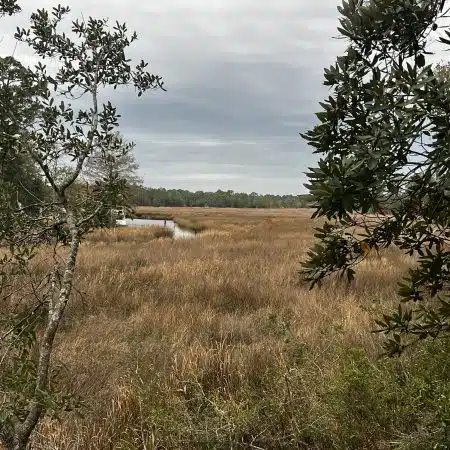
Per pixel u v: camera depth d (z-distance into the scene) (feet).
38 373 5.92
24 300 12.00
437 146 4.61
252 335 18.89
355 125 5.13
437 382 9.11
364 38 5.21
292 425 10.41
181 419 10.64
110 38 7.72
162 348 16.60
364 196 4.94
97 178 7.26
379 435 9.66
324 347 14.61
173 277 31.12
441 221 6.17
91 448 10.59
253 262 40.86
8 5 7.04
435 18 4.98
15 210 6.48
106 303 24.67
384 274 31.68
